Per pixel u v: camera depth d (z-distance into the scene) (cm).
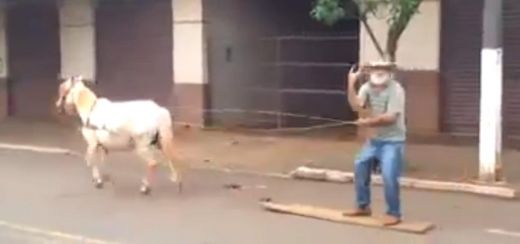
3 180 1269
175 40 1894
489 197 1099
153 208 1034
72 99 1170
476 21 1511
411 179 1184
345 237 859
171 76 1920
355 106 908
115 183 1230
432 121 1564
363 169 932
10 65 2262
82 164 1448
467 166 1295
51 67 2167
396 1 1199
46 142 1759
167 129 1134
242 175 1309
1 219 967
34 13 2188
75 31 2091
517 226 920
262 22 1916
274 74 1900
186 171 1344
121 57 2012
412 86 1577
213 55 1873
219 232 888
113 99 2034
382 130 898
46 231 897
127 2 1983
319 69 1844
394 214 909
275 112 1853
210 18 1859
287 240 846
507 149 1477
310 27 1866
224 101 1898
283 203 1051
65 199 1100
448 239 854
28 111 2236
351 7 1267
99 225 929
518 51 1470
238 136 1738
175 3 1884
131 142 1142
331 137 1678
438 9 1542
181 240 849
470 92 1530
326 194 1128
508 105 1488
